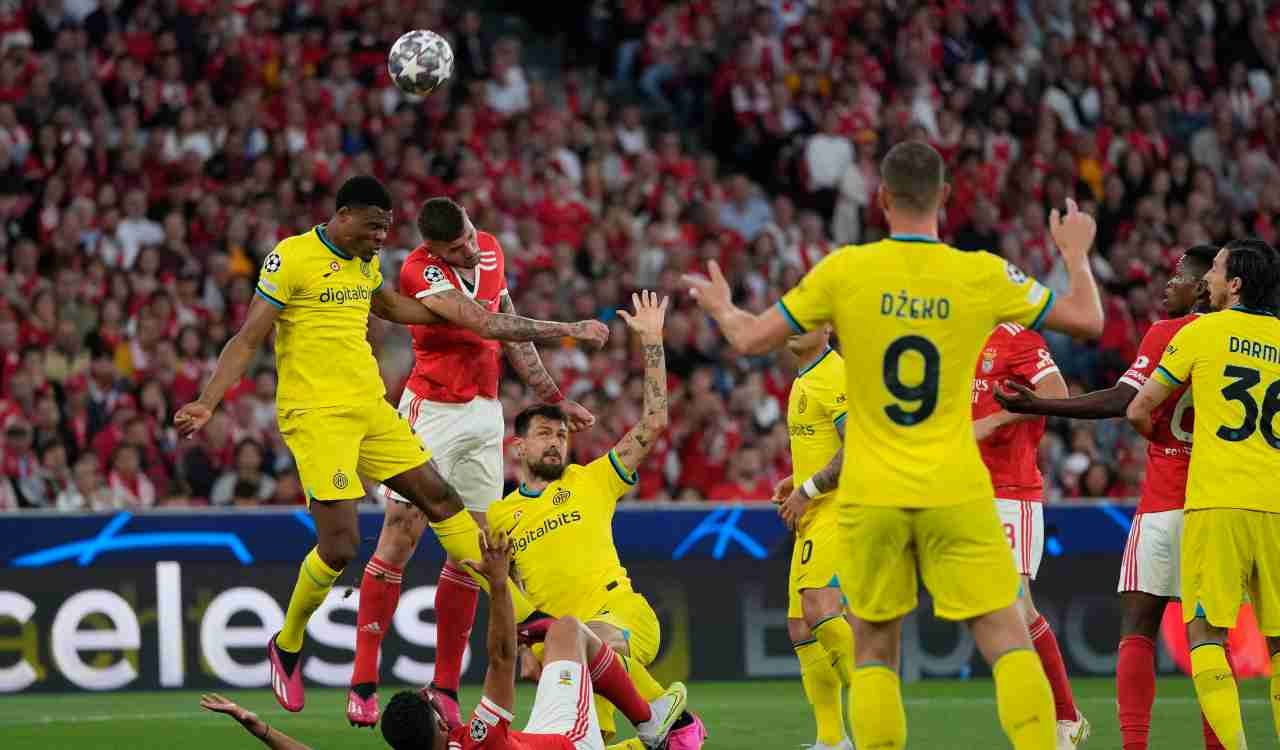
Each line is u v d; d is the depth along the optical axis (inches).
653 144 2534.5
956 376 750.5
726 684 1600.6
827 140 2466.8
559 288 2112.5
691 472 1909.4
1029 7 2738.7
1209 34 2837.1
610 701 925.8
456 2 2775.6
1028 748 745.0
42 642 1487.5
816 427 1069.1
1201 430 924.6
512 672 823.7
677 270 2185.0
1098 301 768.3
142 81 2239.2
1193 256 1005.2
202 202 2096.5
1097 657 1668.3
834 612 1059.9
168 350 1889.8
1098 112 2662.4
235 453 1797.5
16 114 2145.7
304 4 2410.2
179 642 1514.5
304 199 2145.7
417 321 1040.2
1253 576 931.3
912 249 752.3
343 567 1003.3
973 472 748.6
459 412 1100.5
